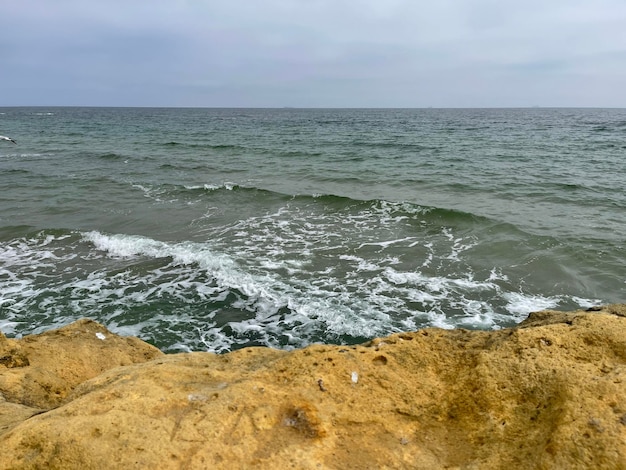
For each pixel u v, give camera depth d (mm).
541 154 29531
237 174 22594
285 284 9602
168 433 2666
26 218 14359
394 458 2684
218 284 9625
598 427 2443
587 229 12953
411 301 8945
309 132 52594
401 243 12023
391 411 3035
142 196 17516
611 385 2684
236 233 12898
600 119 85500
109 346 5250
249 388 3076
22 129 54688
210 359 4020
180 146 35312
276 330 8039
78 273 10164
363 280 9797
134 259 10891
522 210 15242
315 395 3080
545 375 2961
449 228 13250
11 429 2775
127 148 33938
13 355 4672
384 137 44562
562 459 2387
